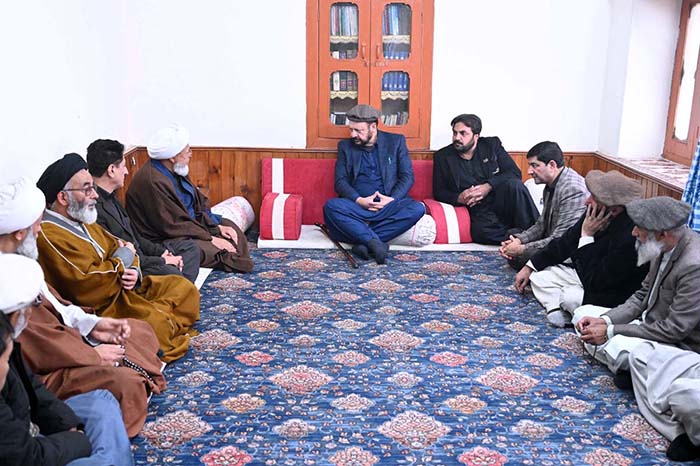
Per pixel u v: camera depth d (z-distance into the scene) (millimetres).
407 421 3061
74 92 4625
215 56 5816
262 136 5977
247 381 3381
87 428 2443
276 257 5281
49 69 4195
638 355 3125
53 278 3340
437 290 4641
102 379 2799
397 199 5488
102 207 3924
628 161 5637
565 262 4453
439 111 5965
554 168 4582
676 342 3148
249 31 5781
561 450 2867
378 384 3377
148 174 4633
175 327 3648
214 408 3135
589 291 3879
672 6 5500
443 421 3066
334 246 5523
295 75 5867
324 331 3967
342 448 2857
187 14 5738
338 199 5473
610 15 5855
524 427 3027
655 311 3266
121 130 5688
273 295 4508
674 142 5590
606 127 5973
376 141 5645
